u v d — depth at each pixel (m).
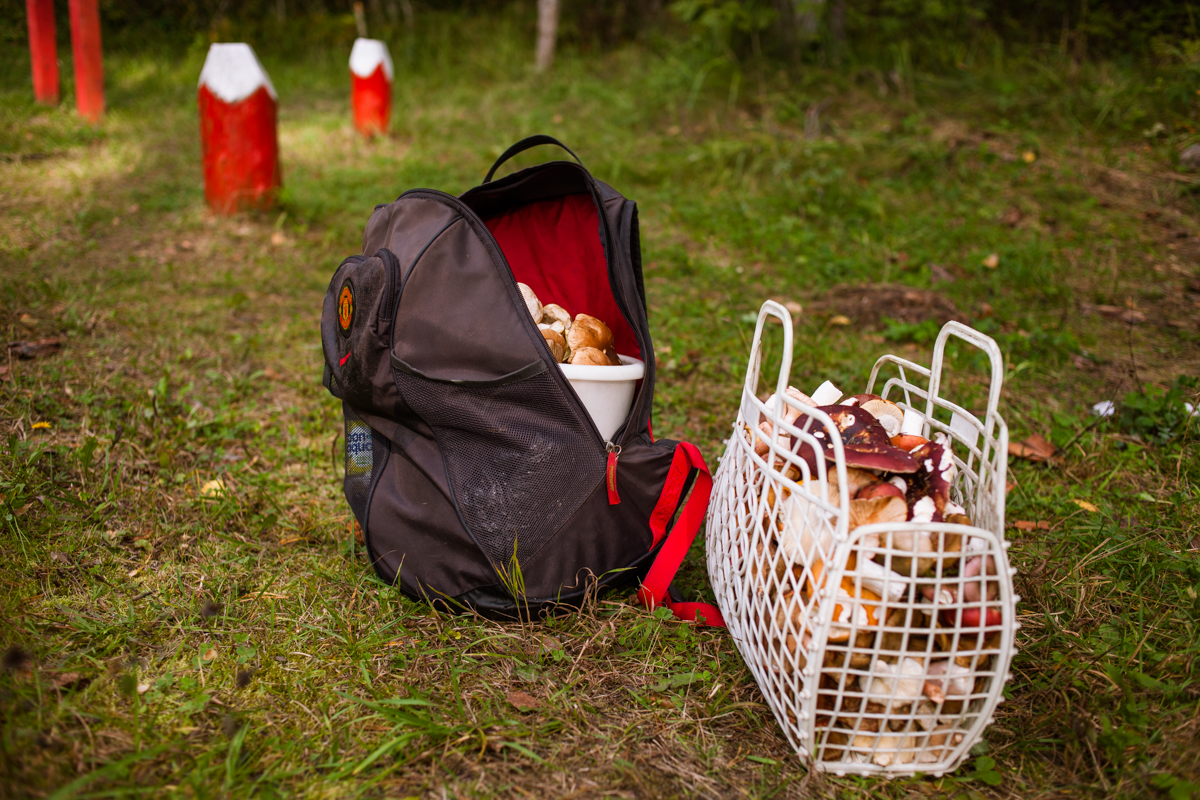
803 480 1.65
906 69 7.56
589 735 1.74
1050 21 8.53
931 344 3.89
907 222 5.43
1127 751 1.70
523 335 1.92
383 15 11.91
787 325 1.75
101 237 4.95
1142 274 4.66
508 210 2.44
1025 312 4.25
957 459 1.87
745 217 5.58
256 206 5.39
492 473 1.98
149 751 1.55
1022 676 1.95
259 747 1.64
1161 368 3.70
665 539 2.14
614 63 9.58
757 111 7.44
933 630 1.51
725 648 2.03
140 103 8.48
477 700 1.82
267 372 3.51
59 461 2.61
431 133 7.75
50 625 1.93
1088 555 2.32
